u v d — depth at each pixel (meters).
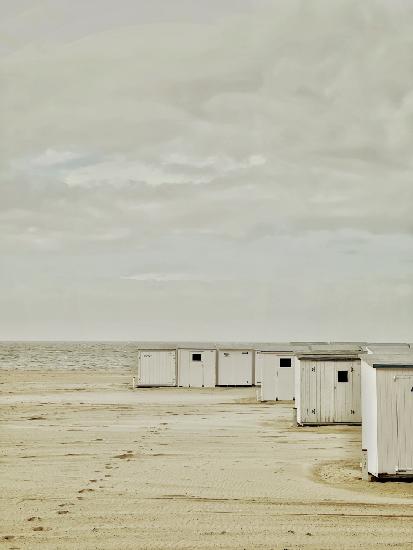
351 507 14.45
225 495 15.64
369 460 17.52
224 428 27.36
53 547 11.81
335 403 27.45
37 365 98.00
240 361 48.75
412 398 16.78
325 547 11.73
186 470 18.64
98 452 21.73
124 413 33.06
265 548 11.69
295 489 16.20
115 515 13.90
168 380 48.50
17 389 48.91
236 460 20.19
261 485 16.69
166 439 24.45
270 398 37.94
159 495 15.66
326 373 27.47
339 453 21.36
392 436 16.75
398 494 15.65
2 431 26.81
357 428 26.77
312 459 20.33
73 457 20.83
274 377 38.00
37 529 12.91
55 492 16.02
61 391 46.88
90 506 14.64
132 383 54.59
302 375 27.48
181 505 14.70
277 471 18.47
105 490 16.20
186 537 12.34
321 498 15.28
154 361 48.81
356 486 16.56
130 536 12.43
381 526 13.00
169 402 38.41
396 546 11.76
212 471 18.48
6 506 14.69
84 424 28.92
